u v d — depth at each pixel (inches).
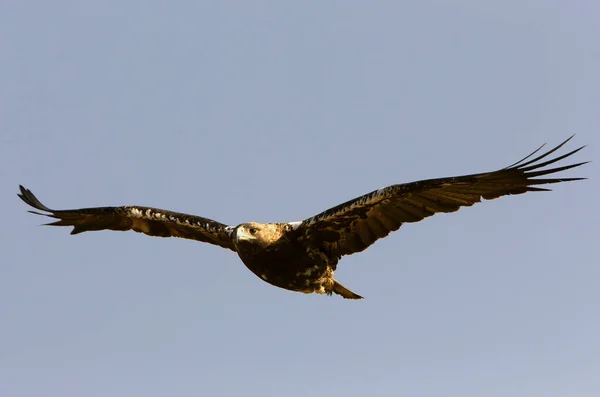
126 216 721.6
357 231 623.8
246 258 637.3
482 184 576.7
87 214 732.0
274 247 628.7
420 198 595.8
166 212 709.3
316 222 617.3
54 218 743.7
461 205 591.5
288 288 651.5
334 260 641.0
